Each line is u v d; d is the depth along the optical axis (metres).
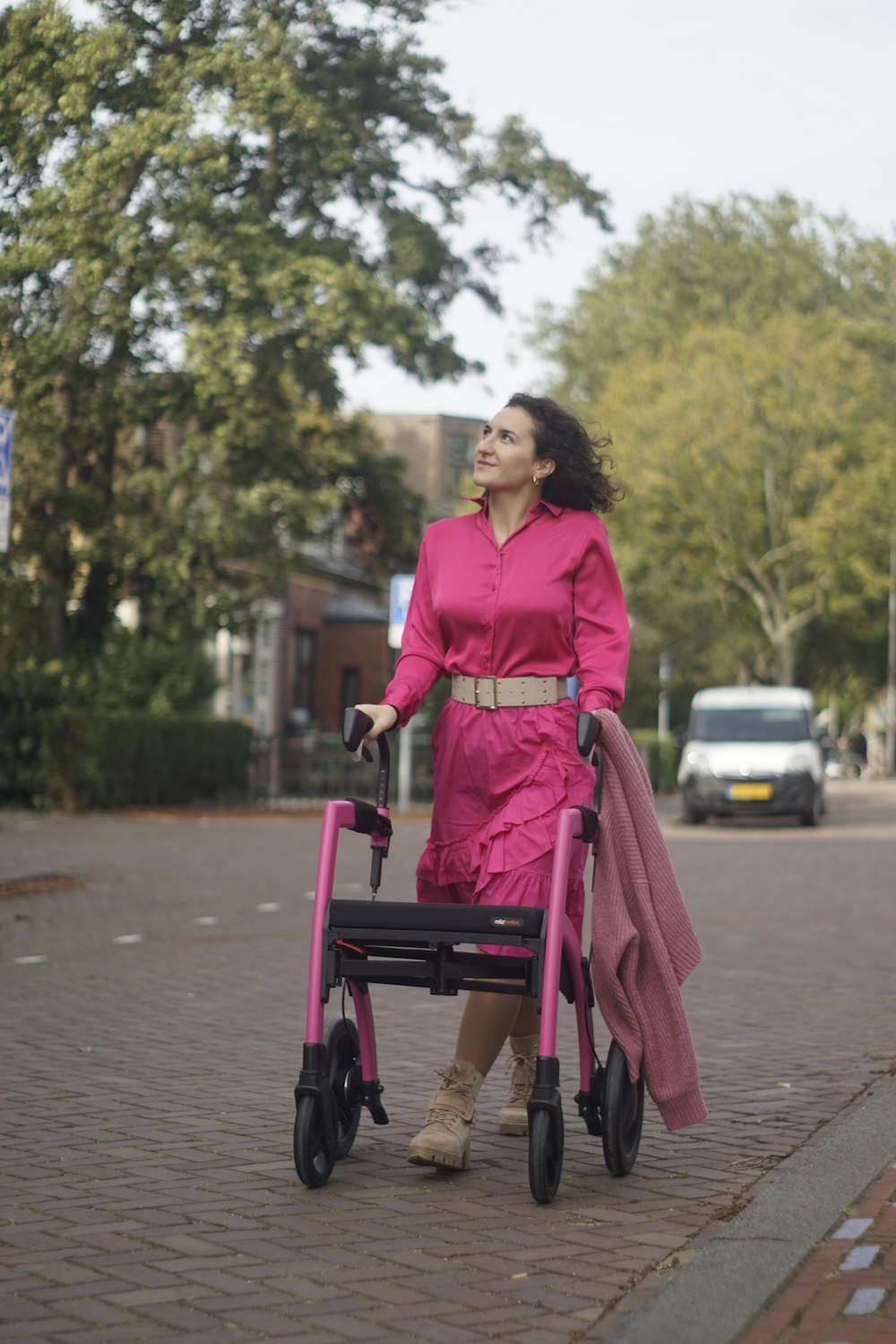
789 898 13.32
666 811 30.25
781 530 48.16
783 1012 7.78
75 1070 6.18
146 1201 4.35
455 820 4.72
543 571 4.70
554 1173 4.37
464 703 4.73
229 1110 5.50
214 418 24.02
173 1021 7.36
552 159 25.41
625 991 4.62
